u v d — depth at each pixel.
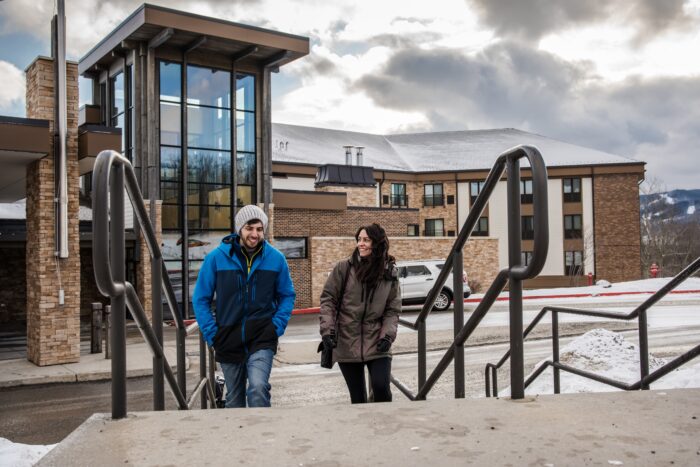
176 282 23.88
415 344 14.36
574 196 50.16
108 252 2.39
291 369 11.95
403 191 51.28
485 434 2.39
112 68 25.59
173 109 24.20
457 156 54.78
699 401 2.85
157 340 3.35
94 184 2.37
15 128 11.93
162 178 23.81
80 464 2.11
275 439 2.37
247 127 26.12
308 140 52.72
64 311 12.71
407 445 2.28
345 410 2.78
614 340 9.19
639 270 49.12
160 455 2.20
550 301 25.45
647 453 2.16
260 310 4.29
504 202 49.28
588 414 2.64
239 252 4.32
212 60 25.08
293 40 24.92
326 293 4.65
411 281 21.89
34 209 12.90
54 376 11.40
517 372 2.91
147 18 21.77
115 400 2.65
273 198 27.95
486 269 33.28
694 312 19.78
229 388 4.37
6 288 24.33
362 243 4.58
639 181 50.97
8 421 8.48
